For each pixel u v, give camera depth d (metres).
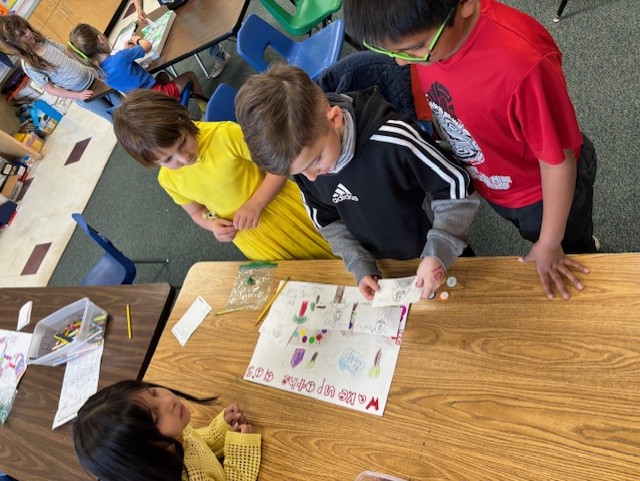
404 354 1.02
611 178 1.76
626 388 0.78
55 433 1.48
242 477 1.03
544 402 0.84
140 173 3.54
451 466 0.86
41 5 4.27
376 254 1.24
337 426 1.01
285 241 1.67
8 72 4.22
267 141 0.83
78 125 4.30
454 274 1.06
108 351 1.58
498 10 0.79
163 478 0.88
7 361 1.81
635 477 0.72
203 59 3.93
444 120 0.98
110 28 4.75
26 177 4.18
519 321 0.94
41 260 3.53
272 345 1.22
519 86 0.77
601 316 0.86
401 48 0.73
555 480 0.77
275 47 2.54
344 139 0.93
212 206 1.61
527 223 1.14
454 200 1.00
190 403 1.24
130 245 3.14
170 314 1.48
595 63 2.02
